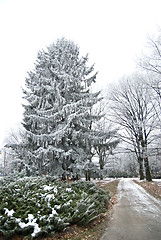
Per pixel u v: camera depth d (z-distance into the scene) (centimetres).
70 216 486
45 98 1238
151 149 1728
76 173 1091
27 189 618
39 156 1044
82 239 405
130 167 5397
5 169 2856
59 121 1180
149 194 1100
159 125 1452
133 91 2073
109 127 2356
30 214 427
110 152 1236
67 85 1224
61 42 1507
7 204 463
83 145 1210
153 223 498
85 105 1270
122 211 680
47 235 401
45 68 1348
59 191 638
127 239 391
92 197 638
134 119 2056
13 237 367
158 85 1223
